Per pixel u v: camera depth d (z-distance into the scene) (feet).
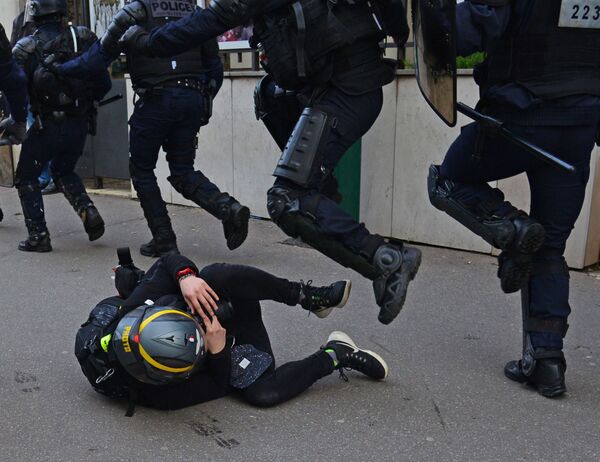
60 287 14.53
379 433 8.71
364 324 12.38
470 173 9.39
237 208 15.19
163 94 14.88
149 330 8.10
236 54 23.16
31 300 13.70
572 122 8.74
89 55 14.84
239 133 20.33
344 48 8.65
